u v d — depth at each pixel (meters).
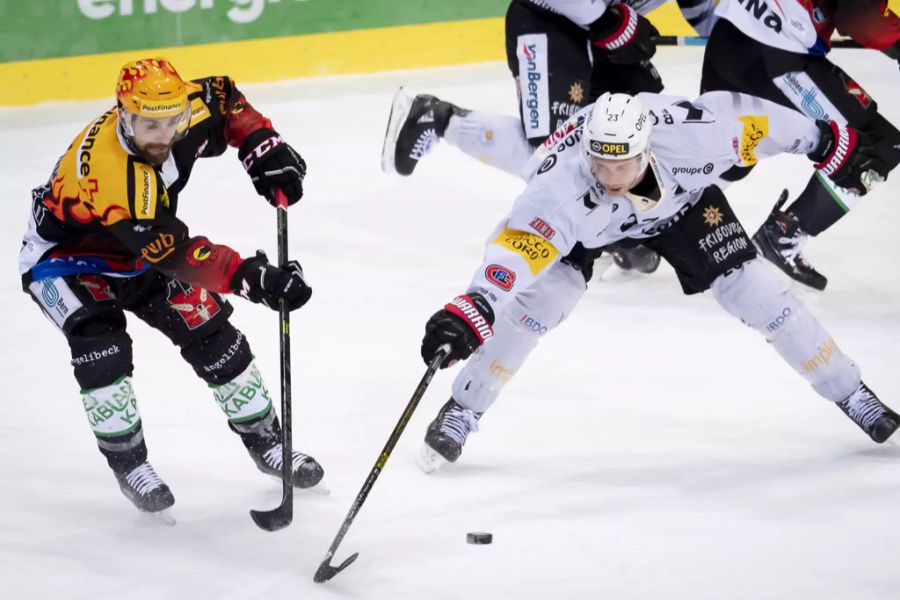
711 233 13.79
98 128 11.62
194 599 10.89
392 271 21.61
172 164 12.13
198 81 13.00
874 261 22.34
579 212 12.46
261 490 13.42
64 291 12.09
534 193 12.48
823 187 19.48
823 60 19.34
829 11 19.20
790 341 13.92
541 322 13.67
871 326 18.84
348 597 10.92
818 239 23.62
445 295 20.42
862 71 36.34
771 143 13.55
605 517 12.58
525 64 20.06
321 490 13.16
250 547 11.97
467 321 12.08
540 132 20.12
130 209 11.35
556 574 11.36
